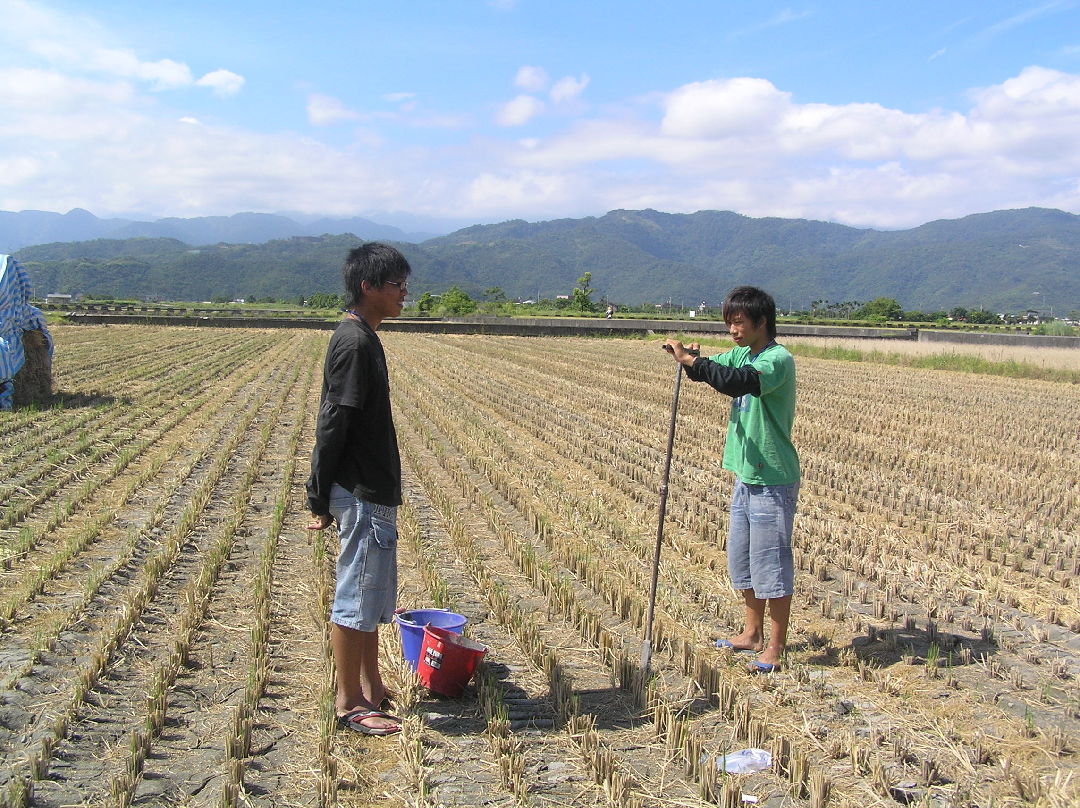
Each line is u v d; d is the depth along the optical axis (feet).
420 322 151.74
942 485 33.53
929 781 12.44
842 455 40.04
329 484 13.53
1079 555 24.16
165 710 14.14
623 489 31.94
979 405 59.21
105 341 105.09
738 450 16.74
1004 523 27.78
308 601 19.69
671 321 163.73
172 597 19.80
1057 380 78.18
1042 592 21.43
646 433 45.27
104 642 16.66
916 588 21.53
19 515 25.59
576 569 22.61
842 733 13.89
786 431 16.28
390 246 13.79
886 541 25.54
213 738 13.62
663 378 74.74
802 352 108.17
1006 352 97.25
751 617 17.37
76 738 13.37
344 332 13.35
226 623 18.38
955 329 182.19
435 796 12.03
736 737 13.93
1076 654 17.49
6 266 45.01
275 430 43.96
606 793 12.19
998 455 40.42
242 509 27.53
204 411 48.62
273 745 13.41
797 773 12.30
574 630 18.69
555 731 14.05
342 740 13.57
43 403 48.21
